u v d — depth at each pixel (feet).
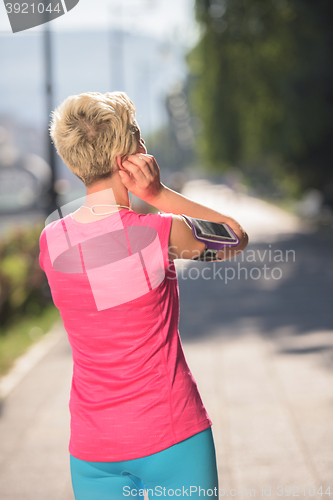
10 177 294.87
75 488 9.61
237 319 44.16
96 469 9.20
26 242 56.03
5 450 22.22
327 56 107.14
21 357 37.35
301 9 102.27
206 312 47.75
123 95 9.19
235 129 123.13
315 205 138.62
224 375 29.73
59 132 9.02
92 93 9.09
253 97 116.37
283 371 29.76
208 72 114.42
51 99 60.23
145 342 8.96
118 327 8.90
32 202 169.27
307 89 112.06
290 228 131.23
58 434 23.54
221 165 132.36
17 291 46.19
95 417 9.05
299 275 66.44
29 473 20.18
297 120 113.50
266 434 21.91
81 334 9.12
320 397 25.50
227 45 105.09
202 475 9.06
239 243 9.78
